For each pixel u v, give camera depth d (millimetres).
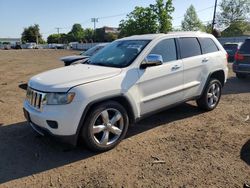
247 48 11031
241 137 5270
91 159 4484
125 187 3715
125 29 33625
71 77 4570
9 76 14211
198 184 3748
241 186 3689
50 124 4332
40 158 4543
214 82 6758
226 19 68875
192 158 4457
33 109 4641
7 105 7730
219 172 4035
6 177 4008
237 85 10586
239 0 67250
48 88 4371
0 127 5926
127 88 4801
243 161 4340
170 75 5555
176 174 4004
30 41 122938
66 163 4371
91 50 10766
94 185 3773
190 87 6070
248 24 68500
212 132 5531
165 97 5543
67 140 4336
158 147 4887
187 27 74188
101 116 4586
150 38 5578
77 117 4289
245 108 7211
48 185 3807
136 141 5148
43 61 26094
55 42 134250
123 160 4438
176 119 6316
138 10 32625
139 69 5055
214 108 7074
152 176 3961
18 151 4789
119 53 5473
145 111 5250
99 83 4492
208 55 6523
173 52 5754
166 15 31906
